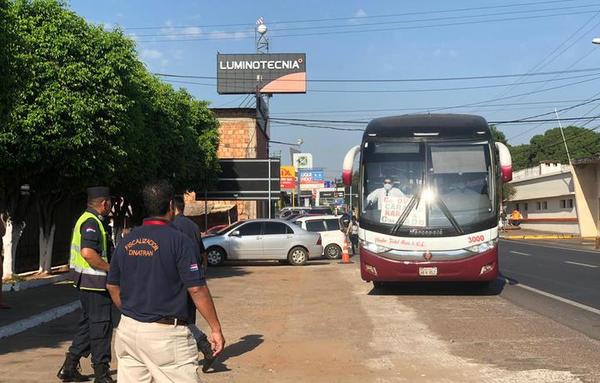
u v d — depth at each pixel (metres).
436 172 12.19
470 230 11.91
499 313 10.45
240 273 18.23
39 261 17.50
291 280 16.02
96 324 6.21
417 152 12.31
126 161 15.48
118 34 14.34
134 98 15.09
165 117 20.61
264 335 8.79
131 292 4.07
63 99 12.63
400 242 12.05
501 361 7.16
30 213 17.70
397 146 12.43
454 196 12.05
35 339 8.61
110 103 13.52
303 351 7.80
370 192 12.38
